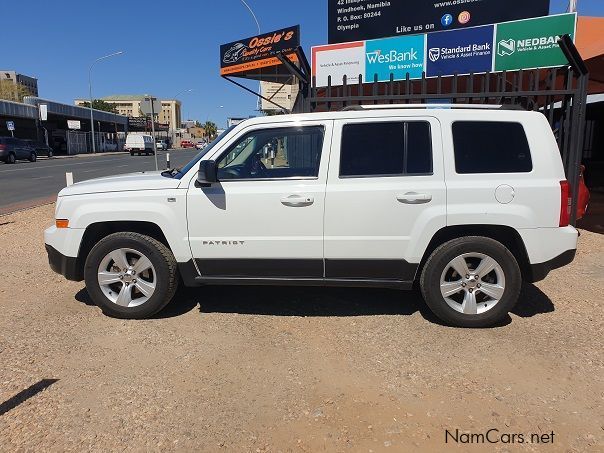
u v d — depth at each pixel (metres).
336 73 10.50
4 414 3.19
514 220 4.29
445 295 4.45
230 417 3.16
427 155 4.38
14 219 11.05
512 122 4.40
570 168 6.91
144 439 2.95
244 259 4.56
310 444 2.89
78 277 4.86
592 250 7.36
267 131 4.60
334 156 4.45
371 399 3.35
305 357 3.97
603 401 3.31
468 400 3.33
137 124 85.81
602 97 15.84
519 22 8.65
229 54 18.28
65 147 57.28
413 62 9.67
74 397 3.39
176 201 4.55
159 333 4.45
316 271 4.54
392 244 4.39
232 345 4.20
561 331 4.41
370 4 11.79
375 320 4.71
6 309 5.09
